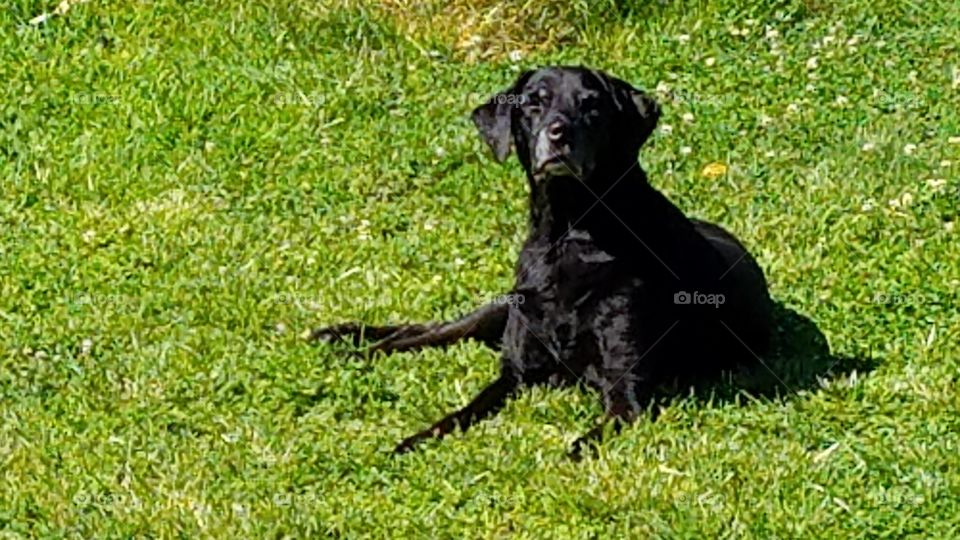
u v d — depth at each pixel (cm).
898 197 1212
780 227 1185
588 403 971
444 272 1152
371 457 905
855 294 1088
